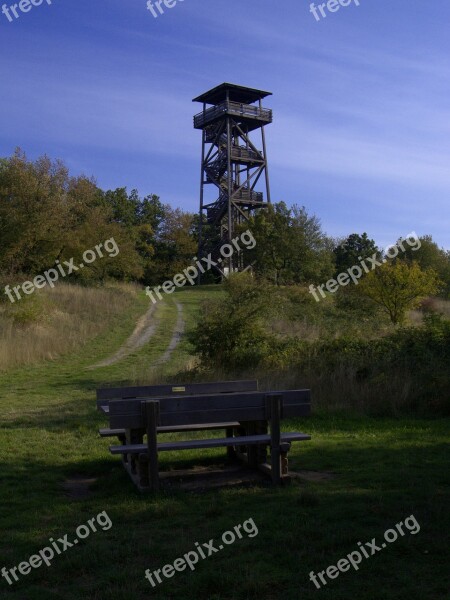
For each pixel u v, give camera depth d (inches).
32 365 846.5
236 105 2044.8
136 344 1088.2
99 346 1051.9
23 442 362.0
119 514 231.1
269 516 223.3
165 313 1512.1
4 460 318.3
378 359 549.6
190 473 286.5
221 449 341.4
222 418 265.6
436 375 490.6
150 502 245.0
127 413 258.2
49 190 1785.2
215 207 2158.0
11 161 1766.7
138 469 265.3
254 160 2122.3
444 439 365.7
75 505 244.7
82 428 397.7
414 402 470.3
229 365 641.6
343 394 482.3
